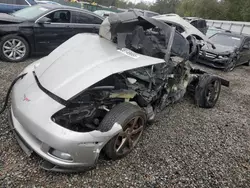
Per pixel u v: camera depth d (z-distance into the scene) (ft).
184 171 8.50
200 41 14.28
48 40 18.45
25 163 7.63
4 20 16.43
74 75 8.02
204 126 12.18
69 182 7.22
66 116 7.59
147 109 10.18
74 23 19.54
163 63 10.08
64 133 6.76
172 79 11.22
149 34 10.87
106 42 10.27
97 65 8.34
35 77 8.68
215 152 10.02
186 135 10.98
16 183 6.86
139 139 9.57
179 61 11.07
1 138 8.61
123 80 9.11
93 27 20.53
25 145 7.71
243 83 22.40
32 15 18.10
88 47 9.59
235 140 11.28
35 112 7.16
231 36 29.43
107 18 10.71
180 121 12.27
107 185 7.34
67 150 6.77
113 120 7.78
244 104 16.51
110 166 8.14
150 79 9.83
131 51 9.65
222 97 17.22
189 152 9.69
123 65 8.60
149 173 8.11
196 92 13.94
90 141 6.99
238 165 9.39
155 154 9.16
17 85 8.72
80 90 7.47
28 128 7.10
